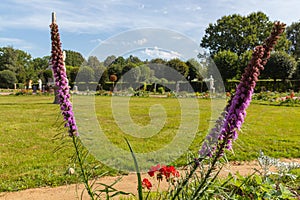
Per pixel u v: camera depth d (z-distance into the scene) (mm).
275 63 32844
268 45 1976
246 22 45188
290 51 57875
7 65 65375
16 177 4711
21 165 5344
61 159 5660
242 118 2039
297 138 7930
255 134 8367
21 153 6188
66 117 2428
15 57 67625
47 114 12773
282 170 3492
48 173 4840
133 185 4398
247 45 45438
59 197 3971
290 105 18219
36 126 9555
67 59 23281
